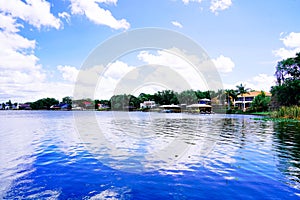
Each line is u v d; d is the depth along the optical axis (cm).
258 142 982
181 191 421
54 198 394
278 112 3009
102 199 390
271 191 418
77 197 398
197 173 532
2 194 412
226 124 2014
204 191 421
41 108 10062
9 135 1281
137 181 479
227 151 785
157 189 433
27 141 1043
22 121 2583
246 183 462
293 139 1072
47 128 1716
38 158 691
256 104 5197
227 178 493
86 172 545
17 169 573
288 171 544
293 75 4122
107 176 512
